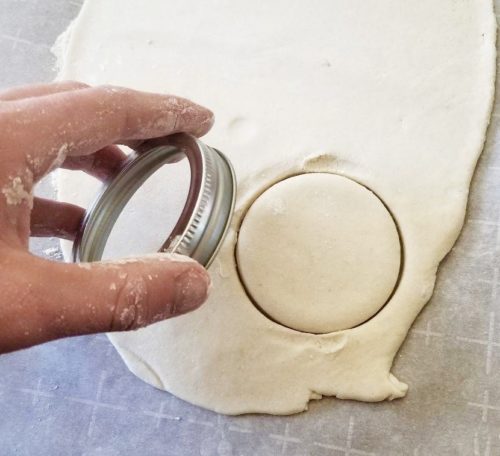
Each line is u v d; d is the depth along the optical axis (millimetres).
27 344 186
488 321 273
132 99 215
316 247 272
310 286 271
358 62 296
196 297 201
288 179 284
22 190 191
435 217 277
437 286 279
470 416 265
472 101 288
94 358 293
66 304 183
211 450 276
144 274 191
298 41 302
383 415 270
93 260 238
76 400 289
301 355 271
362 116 290
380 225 274
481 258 280
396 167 283
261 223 277
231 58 304
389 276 271
